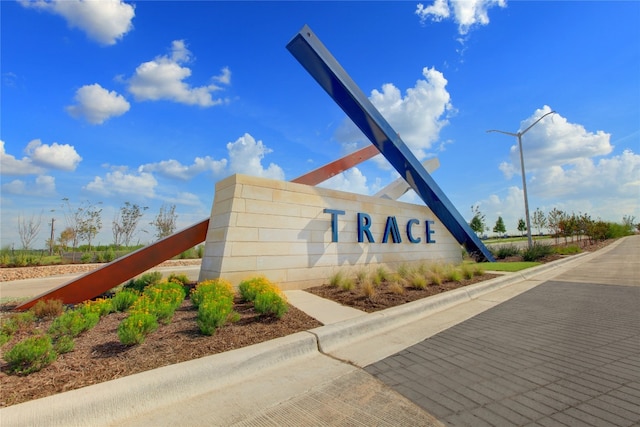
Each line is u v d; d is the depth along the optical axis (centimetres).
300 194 1065
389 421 283
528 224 2306
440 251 1684
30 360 362
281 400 329
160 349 433
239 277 873
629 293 869
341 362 434
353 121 1238
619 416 280
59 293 793
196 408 317
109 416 297
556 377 364
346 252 1180
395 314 640
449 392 335
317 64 1035
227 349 436
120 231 2383
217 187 1004
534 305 764
